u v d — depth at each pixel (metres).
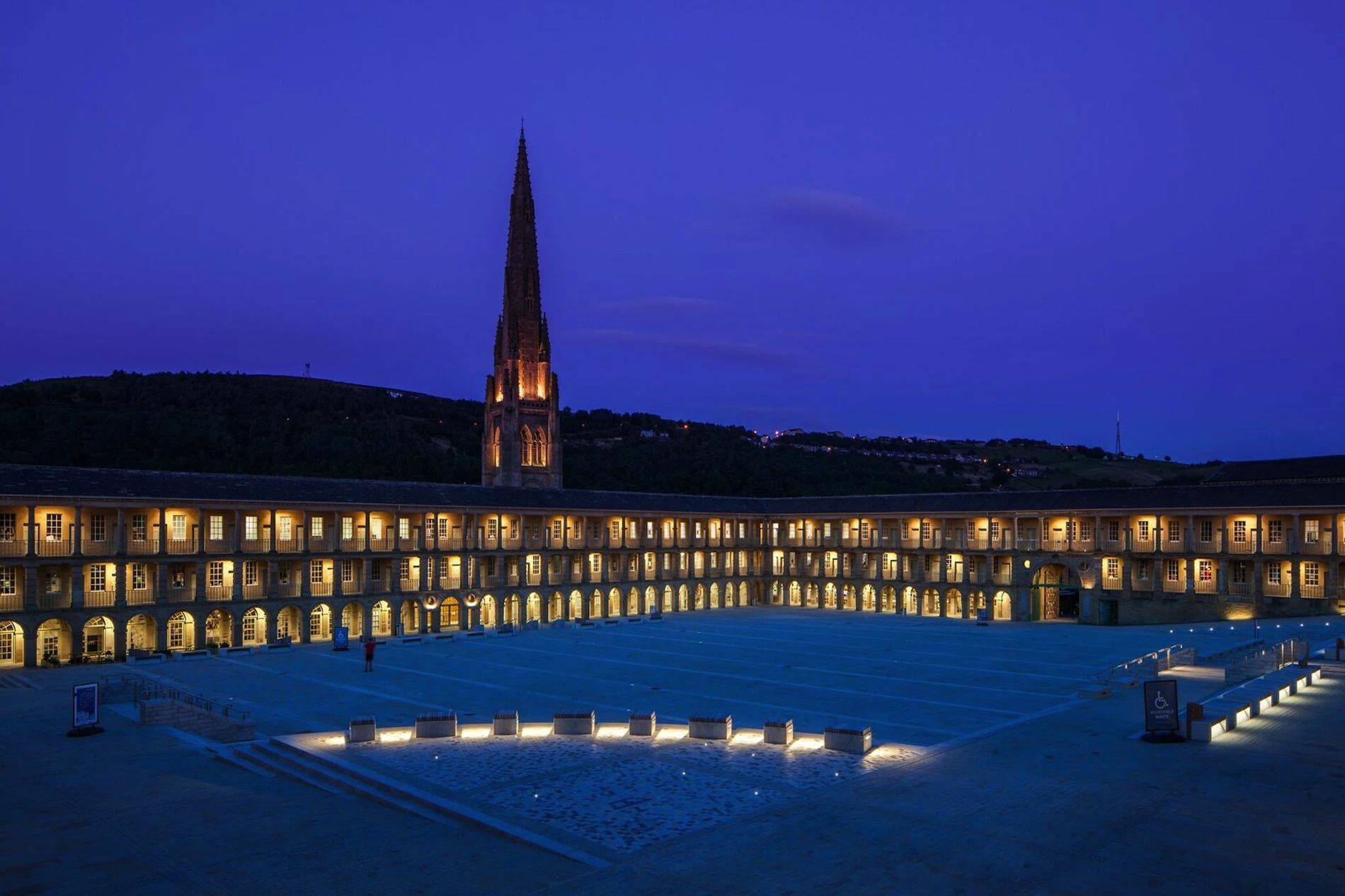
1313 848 21.91
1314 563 75.19
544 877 20.91
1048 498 90.50
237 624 69.75
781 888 20.09
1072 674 51.19
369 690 48.09
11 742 35.44
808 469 177.25
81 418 131.12
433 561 82.00
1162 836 22.88
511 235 122.19
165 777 30.06
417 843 23.30
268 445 143.12
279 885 20.55
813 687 47.41
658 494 104.25
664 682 49.97
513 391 118.44
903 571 98.19
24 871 21.53
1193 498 81.75
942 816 24.69
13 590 60.03
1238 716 34.59
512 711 41.88
